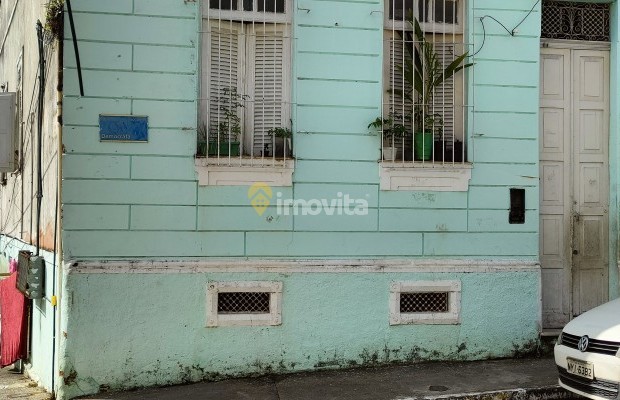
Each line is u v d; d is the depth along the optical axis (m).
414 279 7.59
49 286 7.59
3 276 10.27
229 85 7.50
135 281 7.08
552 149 8.30
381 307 7.53
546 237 8.27
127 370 7.05
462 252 7.73
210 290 7.21
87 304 6.98
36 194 8.49
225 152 7.34
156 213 7.17
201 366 7.20
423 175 7.66
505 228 7.81
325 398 6.52
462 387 6.72
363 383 6.93
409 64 7.77
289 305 7.37
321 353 7.42
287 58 7.58
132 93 7.14
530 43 7.93
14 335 8.96
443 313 7.66
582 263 8.34
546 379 6.94
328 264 7.43
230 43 7.53
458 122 7.89
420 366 7.49
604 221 8.38
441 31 7.93
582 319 6.28
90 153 7.06
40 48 8.09
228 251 7.29
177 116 7.21
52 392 7.30
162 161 7.18
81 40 7.06
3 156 9.30
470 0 7.83
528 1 7.93
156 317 7.12
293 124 7.43
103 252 7.06
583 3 8.44
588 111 8.41
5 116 9.30
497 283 7.75
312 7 7.51
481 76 7.82
